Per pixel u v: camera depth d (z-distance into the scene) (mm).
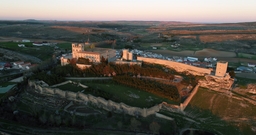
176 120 113125
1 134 99125
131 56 195000
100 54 176125
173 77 159250
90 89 130875
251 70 191250
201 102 135250
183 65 179375
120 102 119500
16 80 165625
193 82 156500
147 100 125938
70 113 113875
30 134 100500
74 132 102562
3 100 125875
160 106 122125
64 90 130125
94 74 157125
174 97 130125
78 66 166125
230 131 108688
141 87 139375
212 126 112000
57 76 147500
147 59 199125
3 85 153750
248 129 111062
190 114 121750
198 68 170625
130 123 108188
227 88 149750
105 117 112438
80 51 186750
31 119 109938
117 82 145500
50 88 130000
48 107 118688
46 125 107062
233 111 127250
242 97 140625
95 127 106250
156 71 161875
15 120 110688
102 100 120062
